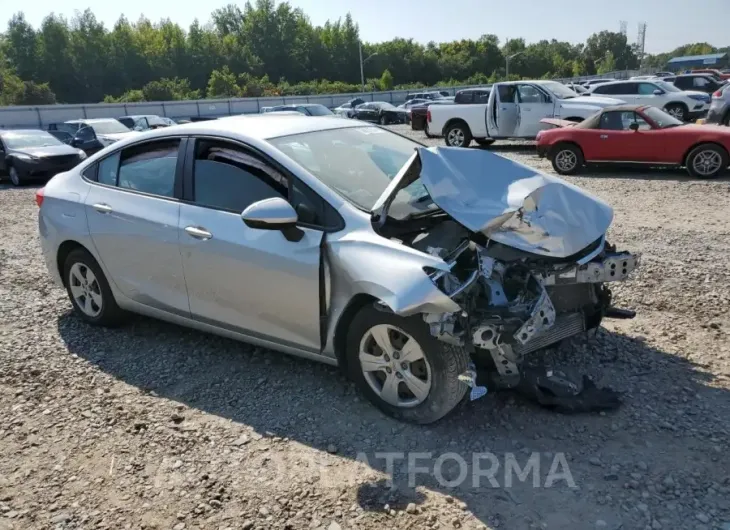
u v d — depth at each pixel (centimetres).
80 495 303
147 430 357
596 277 362
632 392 372
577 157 1330
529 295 332
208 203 406
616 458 310
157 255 427
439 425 346
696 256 627
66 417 375
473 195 357
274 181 382
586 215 378
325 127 443
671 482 290
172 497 298
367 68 10638
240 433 349
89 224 470
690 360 409
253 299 384
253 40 10188
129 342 481
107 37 9162
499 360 322
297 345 380
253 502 292
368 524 274
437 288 307
